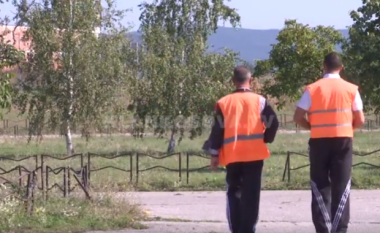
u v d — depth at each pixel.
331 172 11.05
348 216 11.01
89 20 38.81
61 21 38.66
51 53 38.62
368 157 33.47
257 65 36.59
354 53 33.00
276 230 14.10
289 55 35.84
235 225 11.17
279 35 36.16
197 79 40.50
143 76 40.56
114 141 46.66
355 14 33.38
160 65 40.25
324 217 10.96
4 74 18.97
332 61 11.20
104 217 14.25
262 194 19.16
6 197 14.49
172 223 14.56
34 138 48.19
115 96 39.56
